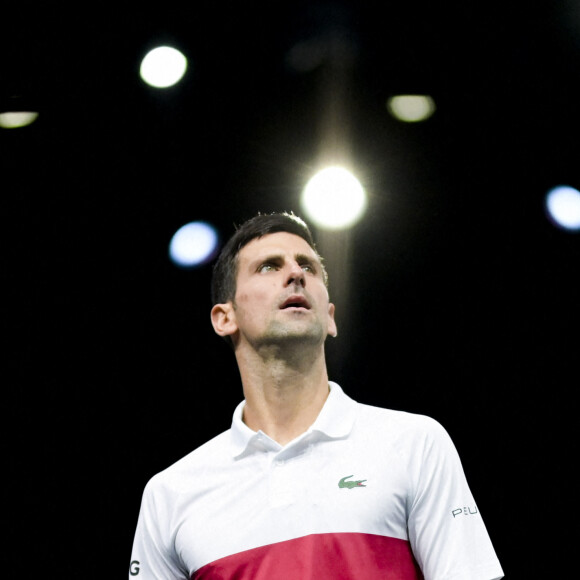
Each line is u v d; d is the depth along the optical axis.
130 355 18.70
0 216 18.34
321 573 7.64
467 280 18.28
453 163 18.22
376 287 18.23
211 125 18.03
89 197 18.56
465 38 16.88
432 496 8.12
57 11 15.95
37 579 17.41
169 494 8.82
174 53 16.97
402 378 17.97
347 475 8.20
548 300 18.00
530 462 17.31
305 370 9.01
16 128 17.55
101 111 17.62
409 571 7.88
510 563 16.62
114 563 17.55
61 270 18.70
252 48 17.11
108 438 18.30
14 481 18.03
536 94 17.47
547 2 16.19
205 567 8.13
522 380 17.80
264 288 9.22
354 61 17.34
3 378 18.47
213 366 18.59
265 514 8.13
